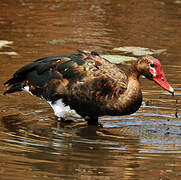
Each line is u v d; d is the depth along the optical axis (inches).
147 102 512.1
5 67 610.2
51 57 484.7
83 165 356.2
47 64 471.8
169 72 601.3
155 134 431.2
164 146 398.9
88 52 483.8
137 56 674.8
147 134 430.3
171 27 830.5
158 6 983.0
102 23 852.6
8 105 502.0
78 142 405.7
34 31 793.6
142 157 372.5
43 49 695.1
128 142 407.5
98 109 442.0
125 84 442.6
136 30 812.0
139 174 342.0
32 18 874.1
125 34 787.4
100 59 465.7
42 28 812.6
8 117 467.2
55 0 1030.4
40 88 468.4
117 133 433.1
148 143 405.7
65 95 449.4
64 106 455.8
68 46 713.0
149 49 705.0
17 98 526.6
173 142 409.4
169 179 333.4
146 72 434.3
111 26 836.6
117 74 450.3
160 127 450.3
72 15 903.1
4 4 975.6
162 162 363.3
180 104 507.8
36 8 951.6
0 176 334.0
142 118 474.6
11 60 640.4
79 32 794.8
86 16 896.3
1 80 562.3
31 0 1024.2
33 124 451.8
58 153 378.6
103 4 999.6
